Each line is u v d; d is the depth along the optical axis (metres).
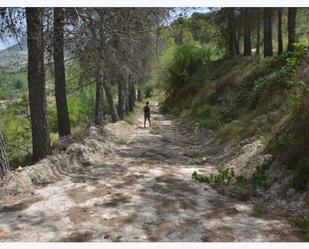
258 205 7.67
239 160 10.74
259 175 8.95
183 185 9.15
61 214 7.04
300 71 14.77
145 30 17.84
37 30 10.90
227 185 9.23
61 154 11.36
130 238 6.09
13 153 19.23
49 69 15.55
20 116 21.41
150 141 17.72
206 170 11.03
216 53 41.78
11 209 7.28
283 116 11.75
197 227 6.55
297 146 8.57
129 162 12.12
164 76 38.34
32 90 11.23
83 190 8.52
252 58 25.50
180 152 14.70
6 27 10.17
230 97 20.50
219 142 14.35
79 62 17.47
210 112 21.03
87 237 6.11
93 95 30.25
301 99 10.28
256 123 13.02
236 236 6.19
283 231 6.36
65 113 15.38
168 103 39.28
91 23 13.85
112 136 17.73
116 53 18.36
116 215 7.00
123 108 27.55
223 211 7.32
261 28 38.31
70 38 14.05
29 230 6.34
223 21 33.34
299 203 7.26
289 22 20.22
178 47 37.88
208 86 28.53
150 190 8.62
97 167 11.13
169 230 6.41
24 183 8.65
